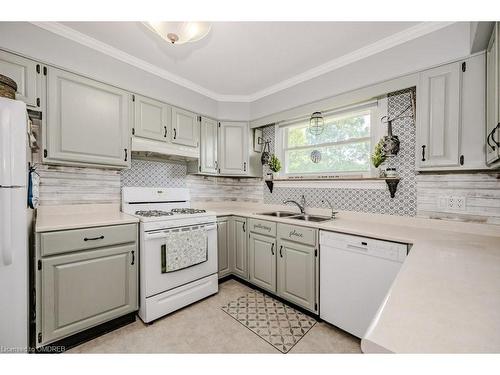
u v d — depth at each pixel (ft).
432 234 4.87
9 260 3.76
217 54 6.60
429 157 5.04
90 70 6.05
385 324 1.57
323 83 7.19
